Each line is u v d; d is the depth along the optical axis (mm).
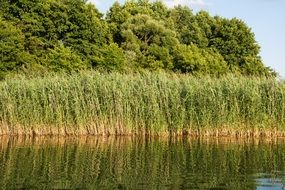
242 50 71438
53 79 28203
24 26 46406
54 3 48406
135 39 58875
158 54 57375
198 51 64312
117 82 28141
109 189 13984
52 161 18609
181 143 24734
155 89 27953
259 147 23188
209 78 28938
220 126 27391
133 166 17766
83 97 27609
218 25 73375
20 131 27219
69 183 14703
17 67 41500
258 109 27359
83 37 48750
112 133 27672
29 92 27344
